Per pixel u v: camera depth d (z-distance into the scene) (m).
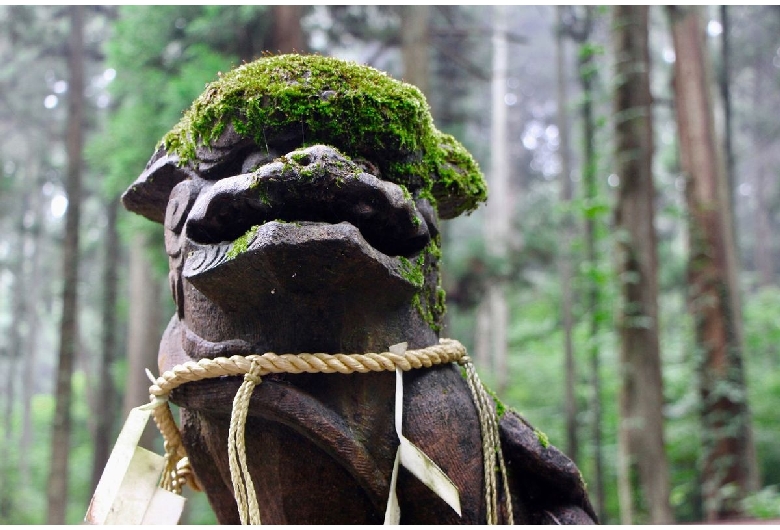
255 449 0.95
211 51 4.34
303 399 0.90
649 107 4.43
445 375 1.04
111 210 7.18
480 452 1.03
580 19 6.38
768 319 8.82
